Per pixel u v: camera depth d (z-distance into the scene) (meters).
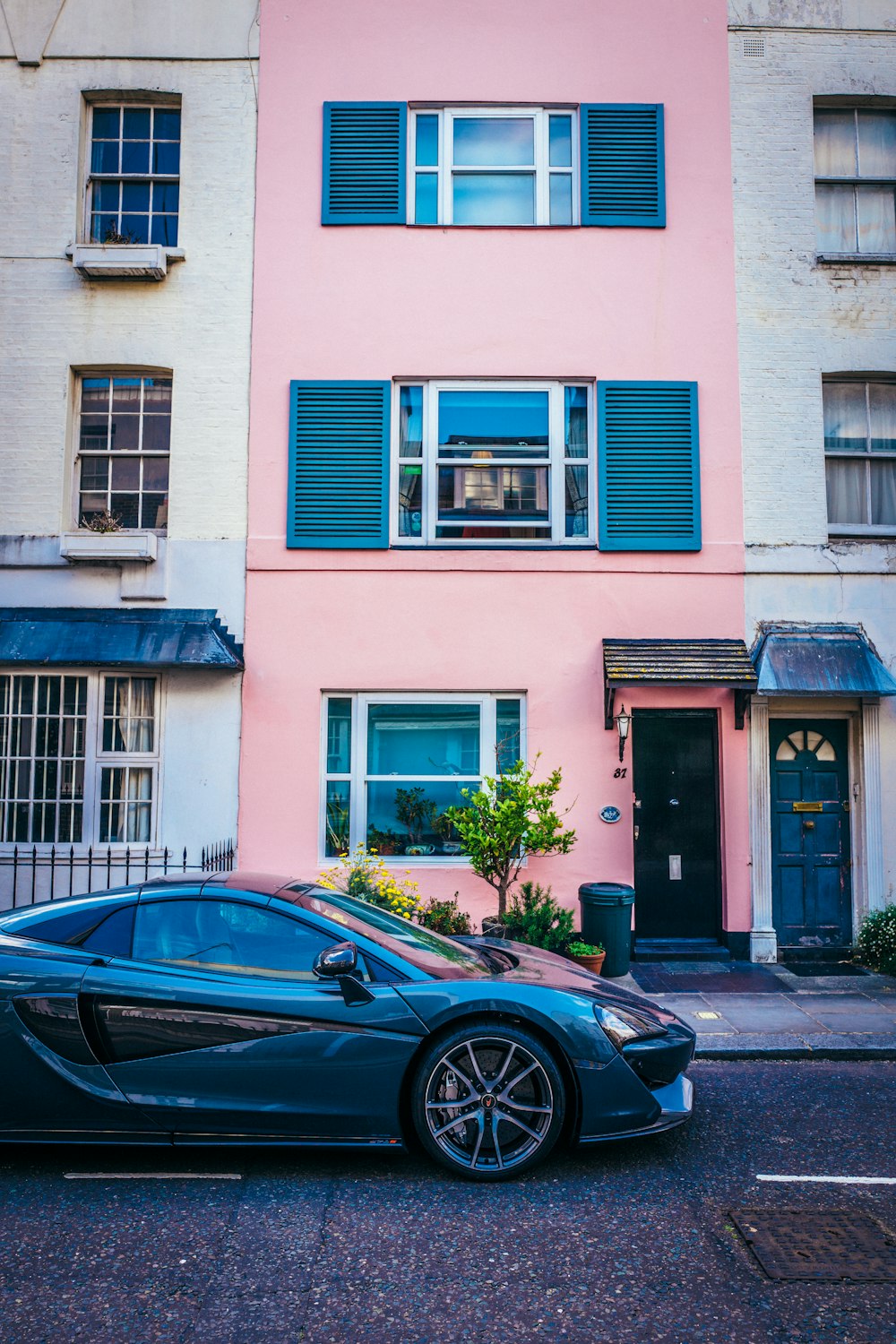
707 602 9.42
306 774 9.23
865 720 9.41
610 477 9.52
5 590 9.41
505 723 9.48
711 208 9.74
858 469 9.87
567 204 9.96
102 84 9.82
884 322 9.70
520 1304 3.33
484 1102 4.40
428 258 9.69
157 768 9.29
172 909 4.67
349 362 9.60
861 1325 3.20
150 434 9.80
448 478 9.71
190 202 9.73
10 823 9.27
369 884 8.44
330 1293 3.39
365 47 9.84
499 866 8.58
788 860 9.52
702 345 9.64
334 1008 4.39
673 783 9.38
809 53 9.89
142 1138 4.33
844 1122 5.16
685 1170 4.49
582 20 9.89
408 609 9.39
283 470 9.52
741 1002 7.69
